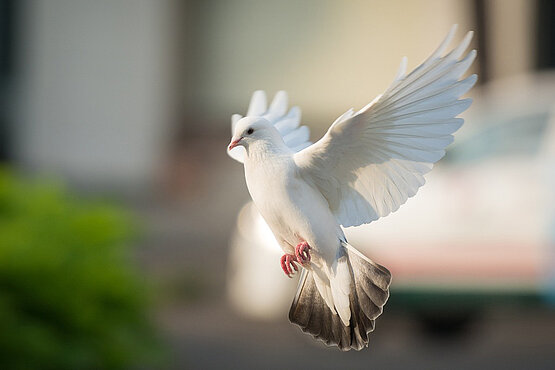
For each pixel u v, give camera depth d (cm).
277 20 2870
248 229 1240
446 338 1173
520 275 1064
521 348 1197
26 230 754
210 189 2705
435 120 393
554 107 1193
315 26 2852
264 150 406
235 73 2889
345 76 2836
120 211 813
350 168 408
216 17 2877
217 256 1853
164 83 2752
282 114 497
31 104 2652
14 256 700
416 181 408
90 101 2661
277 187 403
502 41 2270
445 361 1138
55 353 691
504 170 1128
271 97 2878
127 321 769
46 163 2653
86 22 2647
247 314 1245
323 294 429
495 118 1226
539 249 1065
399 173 409
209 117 2892
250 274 1193
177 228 2166
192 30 2878
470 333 1177
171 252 1869
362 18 2812
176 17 2816
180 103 2870
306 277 439
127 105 2677
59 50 2648
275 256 1168
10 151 2642
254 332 1281
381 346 1207
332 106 2842
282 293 1159
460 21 2325
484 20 2278
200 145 2858
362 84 2828
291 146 481
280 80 2878
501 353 1169
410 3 2759
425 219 1084
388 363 1127
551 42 2280
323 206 409
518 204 1087
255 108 499
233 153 468
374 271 408
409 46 2775
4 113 2641
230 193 2666
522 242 1070
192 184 2720
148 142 2695
